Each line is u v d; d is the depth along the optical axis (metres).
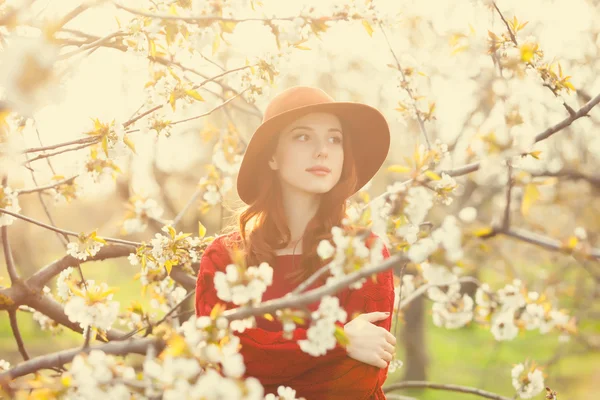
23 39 1.26
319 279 2.19
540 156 1.83
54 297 2.74
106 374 1.23
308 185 2.25
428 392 12.20
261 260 2.24
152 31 1.85
